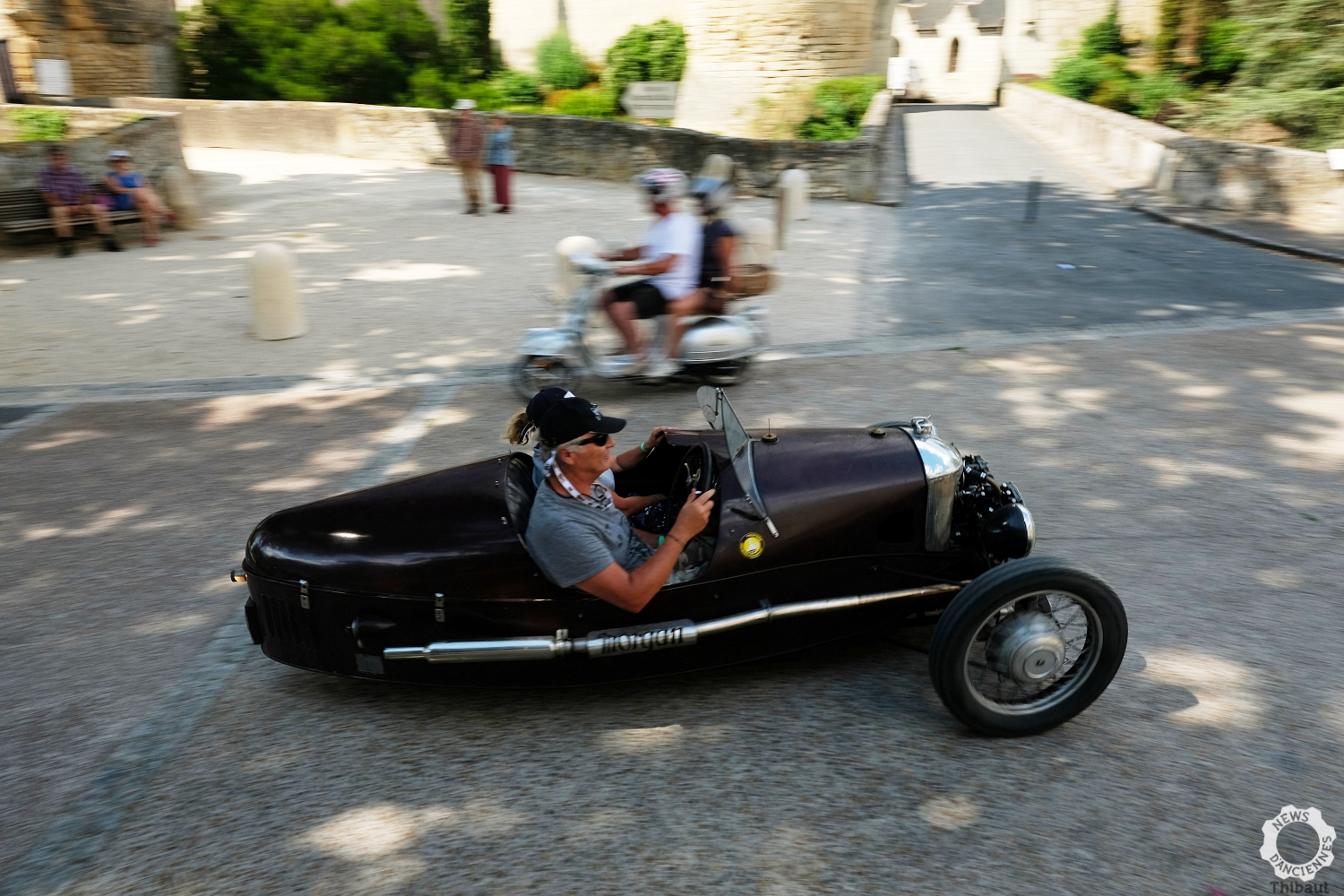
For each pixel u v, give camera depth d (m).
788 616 3.86
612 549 3.64
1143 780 3.39
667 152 19.20
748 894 2.93
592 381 8.09
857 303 10.66
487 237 14.31
